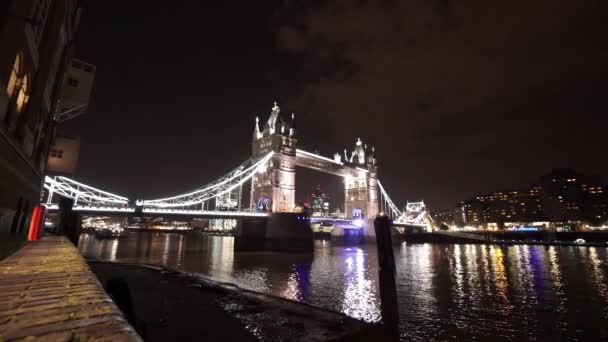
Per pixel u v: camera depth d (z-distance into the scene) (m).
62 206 26.89
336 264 57.56
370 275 44.50
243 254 75.19
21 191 17.20
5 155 13.34
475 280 43.44
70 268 6.23
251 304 18.55
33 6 13.70
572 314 26.81
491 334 21.73
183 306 17.67
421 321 24.19
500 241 154.75
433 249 118.94
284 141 111.56
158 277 27.12
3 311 3.14
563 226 192.88
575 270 54.56
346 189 162.25
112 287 7.68
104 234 125.81
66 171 33.78
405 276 46.75
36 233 15.55
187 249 87.38
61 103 30.70
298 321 15.15
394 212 169.75
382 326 14.78
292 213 84.62
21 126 16.56
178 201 85.56
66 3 21.55
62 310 3.22
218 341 12.31
